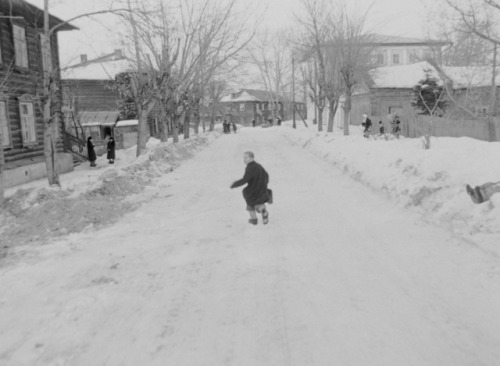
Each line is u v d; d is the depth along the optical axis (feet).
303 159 60.23
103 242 24.39
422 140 44.52
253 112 288.92
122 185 38.88
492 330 13.32
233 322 14.48
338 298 16.01
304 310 15.16
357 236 23.48
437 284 16.76
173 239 24.44
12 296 17.40
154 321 14.74
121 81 96.68
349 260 19.94
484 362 11.73
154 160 55.11
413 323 13.93
